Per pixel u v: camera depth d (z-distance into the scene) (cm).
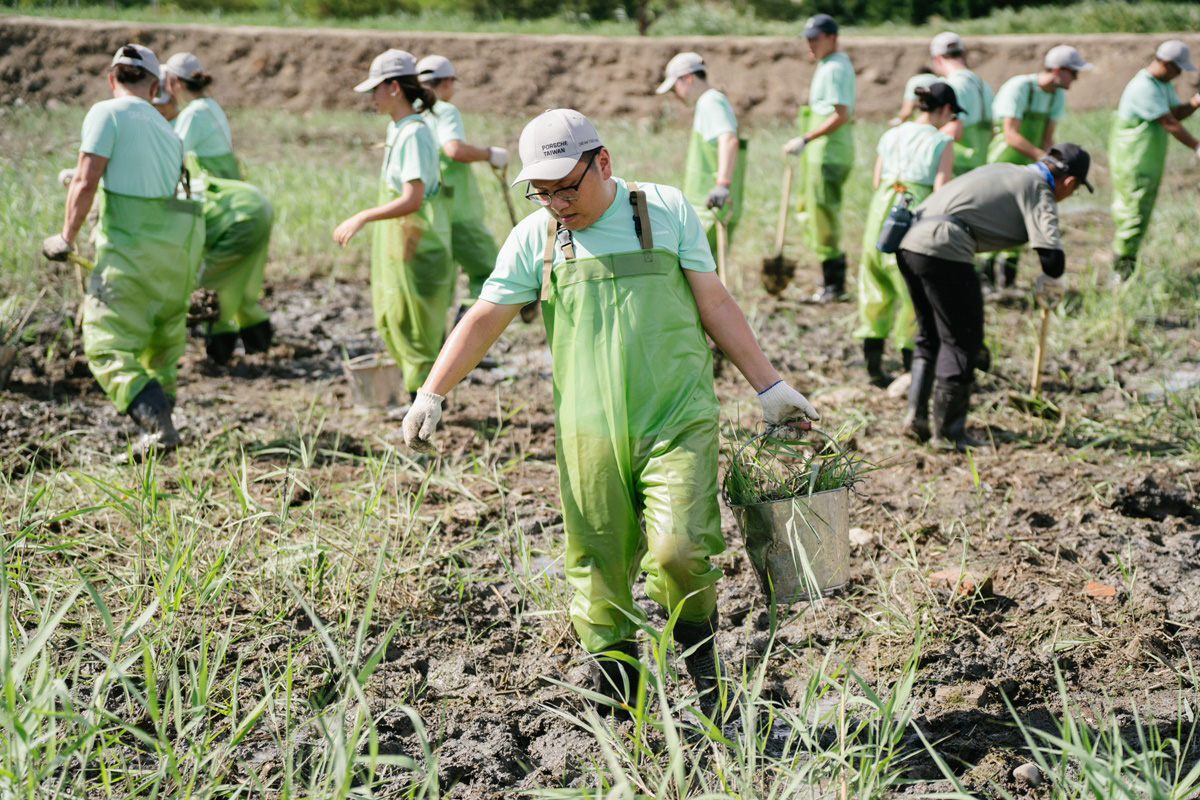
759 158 1425
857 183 1212
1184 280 882
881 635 396
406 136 583
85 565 426
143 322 557
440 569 450
